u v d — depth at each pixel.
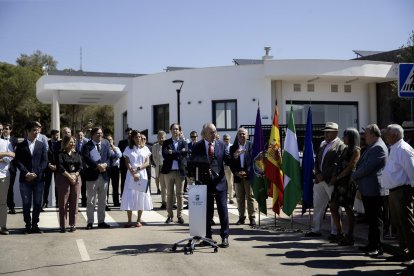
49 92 27.92
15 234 9.43
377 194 7.66
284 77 23.98
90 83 26.91
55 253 7.74
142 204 10.23
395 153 7.11
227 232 8.34
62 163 9.65
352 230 8.49
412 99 8.70
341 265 7.05
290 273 6.58
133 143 10.40
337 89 25.81
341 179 8.47
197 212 8.00
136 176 10.19
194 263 7.11
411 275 6.50
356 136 8.47
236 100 24.34
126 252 7.82
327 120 25.73
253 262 7.20
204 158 8.21
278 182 10.28
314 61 23.39
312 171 10.00
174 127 10.97
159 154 14.29
